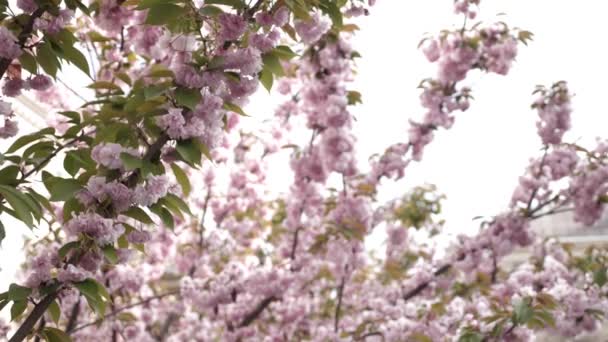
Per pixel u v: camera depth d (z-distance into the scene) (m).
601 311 4.93
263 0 2.56
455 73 5.17
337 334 5.26
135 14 3.30
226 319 5.82
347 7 3.61
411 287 6.01
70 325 4.49
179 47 2.53
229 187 6.43
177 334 6.30
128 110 2.40
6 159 2.57
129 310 5.86
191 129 2.39
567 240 8.23
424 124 5.59
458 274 6.07
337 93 5.03
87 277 2.31
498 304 5.17
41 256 2.37
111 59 4.14
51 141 2.66
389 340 4.98
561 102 5.45
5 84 2.80
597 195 5.47
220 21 2.45
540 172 5.65
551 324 3.95
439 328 5.02
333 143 5.18
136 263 6.21
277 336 5.94
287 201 5.84
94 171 2.45
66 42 2.63
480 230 5.76
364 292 6.68
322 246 5.65
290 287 5.69
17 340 2.31
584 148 5.57
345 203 5.54
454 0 5.17
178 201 2.52
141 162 2.32
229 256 6.80
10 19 2.63
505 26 5.12
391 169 5.66
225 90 2.59
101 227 2.26
